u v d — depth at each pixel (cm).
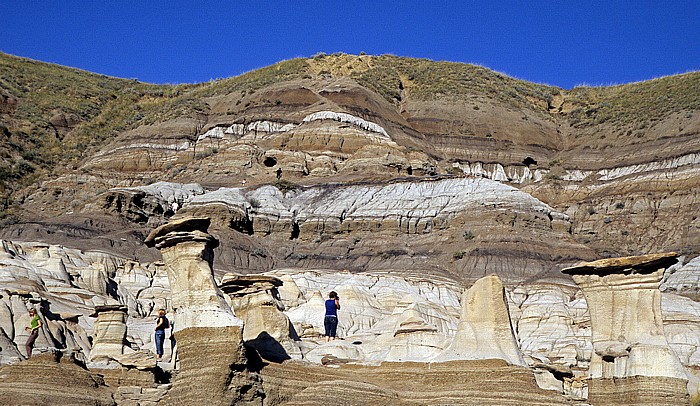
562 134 12781
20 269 5612
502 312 3566
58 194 10250
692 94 12475
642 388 3219
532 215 8431
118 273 6800
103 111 13362
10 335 4306
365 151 10188
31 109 12788
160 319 3916
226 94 12356
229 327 3234
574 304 7131
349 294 5719
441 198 8781
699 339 6075
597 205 10625
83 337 4750
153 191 9031
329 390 3275
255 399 3231
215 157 10369
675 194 10300
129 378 3619
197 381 3203
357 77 13188
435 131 12262
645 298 3309
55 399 3281
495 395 3309
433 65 14088
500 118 12569
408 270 7862
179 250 3316
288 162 10088
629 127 12050
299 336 4394
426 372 3522
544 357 5778
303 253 8419
